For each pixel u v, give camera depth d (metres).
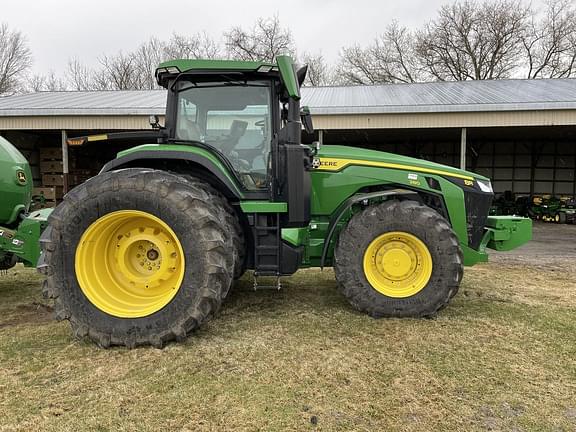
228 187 3.64
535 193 16.20
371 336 3.51
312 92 13.91
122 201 3.25
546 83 13.61
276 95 3.86
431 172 4.25
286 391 2.65
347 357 3.11
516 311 4.19
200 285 3.20
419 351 3.23
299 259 3.76
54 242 3.30
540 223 13.48
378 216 3.91
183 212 3.21
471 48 28.48
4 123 10.98
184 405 2.49
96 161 14.64
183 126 3.91
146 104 11.50
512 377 2.85
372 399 2.57
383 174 4.22
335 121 10.41
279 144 3.74
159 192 3.23
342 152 4.36
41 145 13.98
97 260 3.39
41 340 3.42
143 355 3.12
